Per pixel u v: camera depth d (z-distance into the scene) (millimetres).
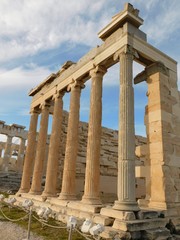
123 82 12172
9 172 37969
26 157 22672
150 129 13477
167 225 10984
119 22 13312
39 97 22875
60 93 19172
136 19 13047
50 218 13078
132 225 9344
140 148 14039
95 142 13711
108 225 10078
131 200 10547
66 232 10375
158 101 13359
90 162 13398
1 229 10820
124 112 11734
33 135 23219
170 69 14641
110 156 24828
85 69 15891
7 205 17688
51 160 17938
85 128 24234
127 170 10906
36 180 19891
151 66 14242
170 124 13367
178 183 12703
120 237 8836
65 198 14758
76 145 16125
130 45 12680
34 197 18141
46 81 21375
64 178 15484
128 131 11430
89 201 12484
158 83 13625
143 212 10492
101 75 14969
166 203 11688
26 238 9352
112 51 13523
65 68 19250
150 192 12914
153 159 12875
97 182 13195
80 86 17062
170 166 12578
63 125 23719
